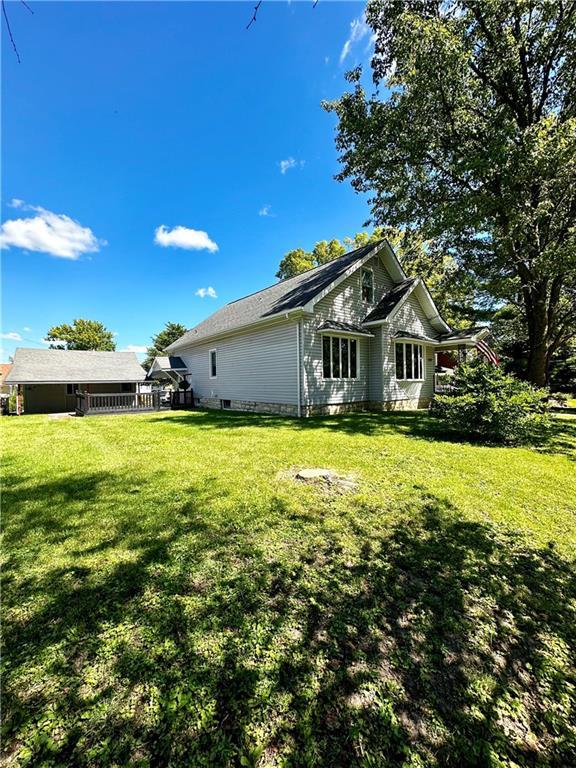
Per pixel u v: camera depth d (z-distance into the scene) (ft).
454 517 10.55
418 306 45.01
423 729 4.48
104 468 15.98
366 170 39.50
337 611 6.62
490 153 29.37
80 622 6.25
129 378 65.10
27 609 6.60
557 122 33.58
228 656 5.52
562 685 5.14
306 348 34.47
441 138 35.29
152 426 31.09
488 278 51.80
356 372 39.32
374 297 42.16
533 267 34.55
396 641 5.91
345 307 38.45
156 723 4.47
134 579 7.54
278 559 8.32
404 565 8.13
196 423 31.81
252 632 6.05
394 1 32.50
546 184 31.58
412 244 52.54
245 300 57.11
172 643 5.78
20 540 9.23
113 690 4.92
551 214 35.19
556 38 31.37
